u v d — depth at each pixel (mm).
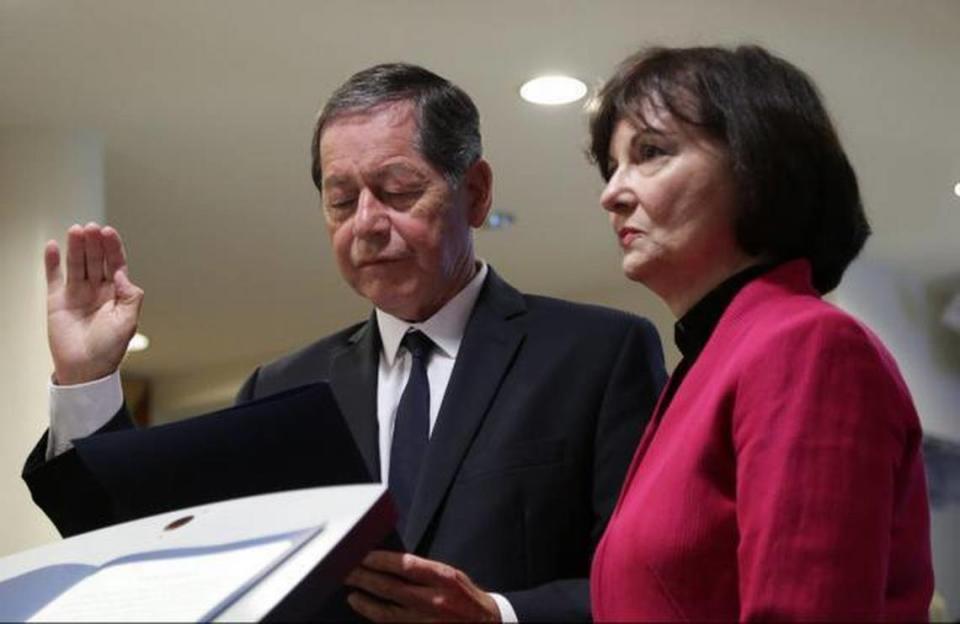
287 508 881
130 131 3057
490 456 1338
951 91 2879
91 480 1267
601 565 982
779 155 1010
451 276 1447
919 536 921
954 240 4039
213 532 882
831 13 2502
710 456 914
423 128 1415
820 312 899
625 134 1063
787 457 844
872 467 843
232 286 4547
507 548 1300
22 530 2805
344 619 1028
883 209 3701
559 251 4246
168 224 3781
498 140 3189
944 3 2471
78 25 2498
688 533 902
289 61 2691
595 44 2635
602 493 1317
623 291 4754
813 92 1060
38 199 2986
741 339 958
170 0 2402
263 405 1021
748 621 823
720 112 1020
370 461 1391
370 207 1399
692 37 2582
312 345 1574
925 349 4445
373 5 2449
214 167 3312
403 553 1015
